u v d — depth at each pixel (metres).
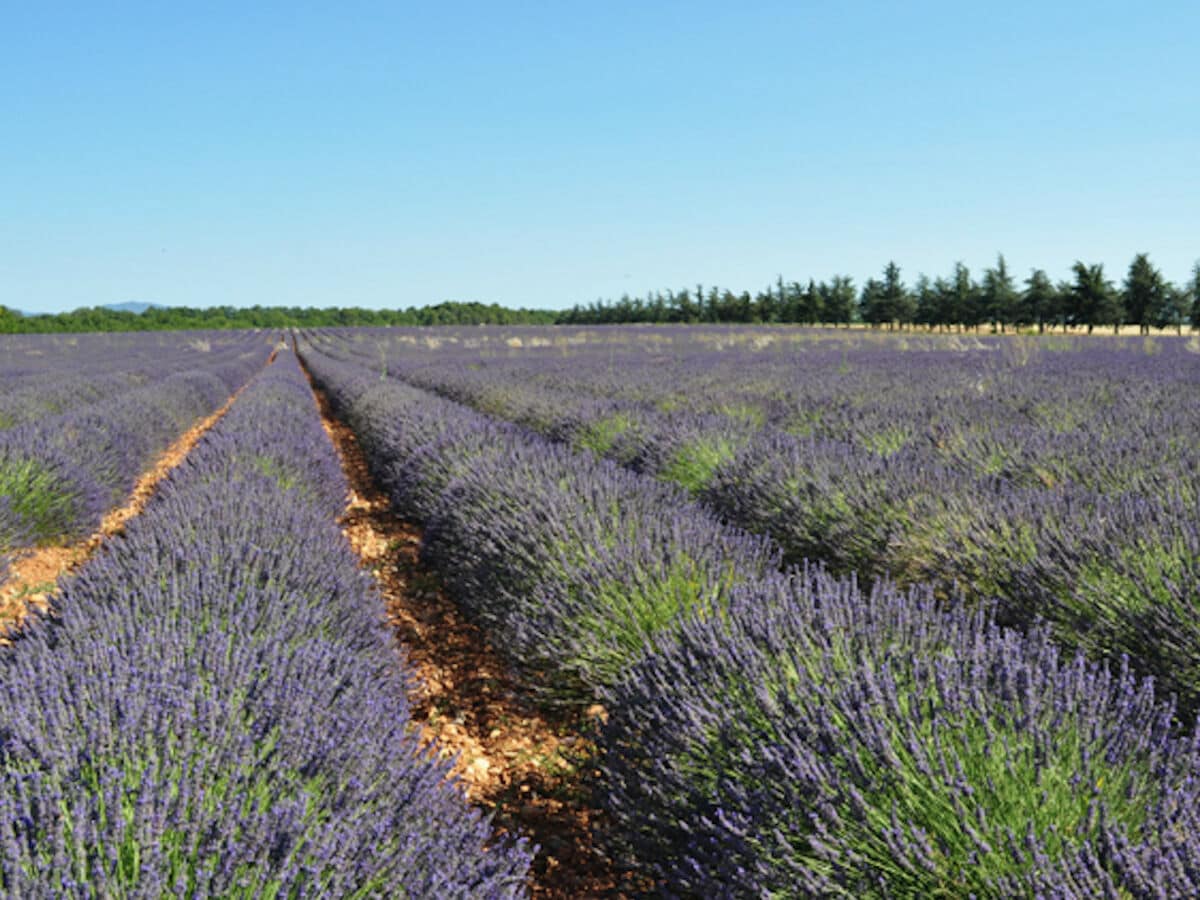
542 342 41.50
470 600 5.06
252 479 6.82
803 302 76.25
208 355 41.66
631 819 2.47
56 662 2.61
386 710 2.75
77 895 1.48
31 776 1.83
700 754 2.43
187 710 2.15
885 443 7.93
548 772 3.41
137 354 40.88
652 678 2.93
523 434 9.54
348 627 3.73
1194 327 54.22
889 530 5.00
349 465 12.21
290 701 2.36
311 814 1.89
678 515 4.73
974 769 1.95
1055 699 2.18
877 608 2.96
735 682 2.62
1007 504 4.69
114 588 3.62
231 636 2.92
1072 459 6.09
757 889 1.91
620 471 6.31
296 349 52.59
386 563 6.66
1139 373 14.13
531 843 2.93
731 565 3.98
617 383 16.03
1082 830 1.76
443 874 1.82
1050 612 3.71
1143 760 2.00
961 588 4.27
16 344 50.88
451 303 126.94
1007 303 61.94
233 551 4.15
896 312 69.38
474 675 4.41
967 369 16.69
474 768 3.43
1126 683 2.20
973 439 7.25
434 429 9.55
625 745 2.74
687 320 86.12
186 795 1.75
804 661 2.66
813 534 5.50
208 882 1.63
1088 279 54.53
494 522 5.08
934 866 1.74
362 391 17.19
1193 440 6.54
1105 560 3.73
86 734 2.09
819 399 11.67
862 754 2.09
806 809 1.98
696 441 7.88
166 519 4.95
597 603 3.81
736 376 17.22
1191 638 3.11
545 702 3.82
